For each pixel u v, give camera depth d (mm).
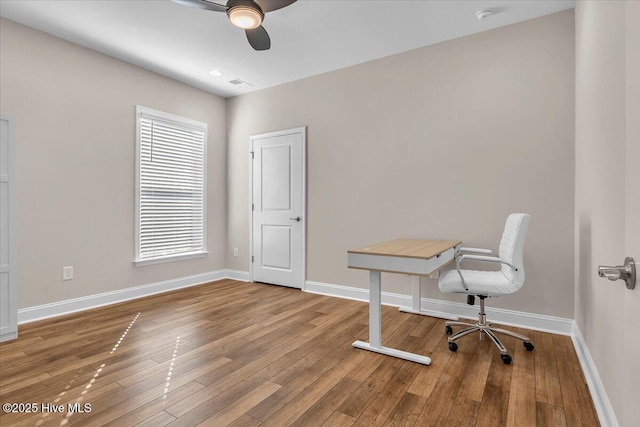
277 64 3752
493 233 3010
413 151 3402
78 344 2498
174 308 3418
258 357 2303
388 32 3078
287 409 1710
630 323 946
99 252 3492
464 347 2479
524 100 2881
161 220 4086
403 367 2162
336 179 3889
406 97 3438
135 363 2199
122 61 3666
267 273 4496
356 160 3748
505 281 2404
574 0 2602
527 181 2867
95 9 2727
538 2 2631
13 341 2543
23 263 2959
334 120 3906
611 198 1581
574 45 2691
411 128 3412
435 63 3279
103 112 3516
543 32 2807
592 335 1981
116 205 3637
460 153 3158
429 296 3309
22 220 2953
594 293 1941
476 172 3084
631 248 904
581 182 2406
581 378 2023
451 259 2695
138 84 3816
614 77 1532
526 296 2877
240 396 1823
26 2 2631
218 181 4789
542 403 1767
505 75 2957
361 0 2607
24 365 2158
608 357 1574
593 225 1992
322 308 3430
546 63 2799
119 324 2936
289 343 2545
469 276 2578
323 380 2000
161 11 2754
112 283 3605
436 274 2910
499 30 2984
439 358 2295
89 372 2074
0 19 2830
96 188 3465
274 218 4414
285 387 1919
